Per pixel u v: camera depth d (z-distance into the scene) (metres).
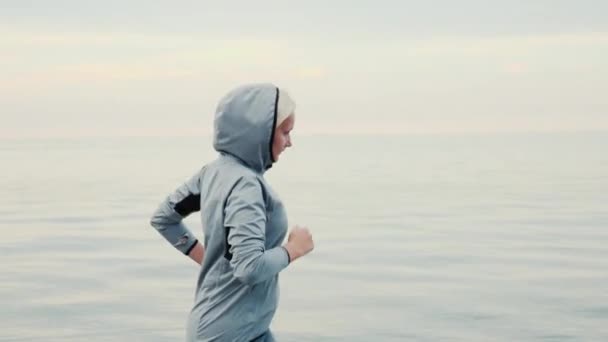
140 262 14.35
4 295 10.79
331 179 51.78
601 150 127.00
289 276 12.54
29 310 9.66
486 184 44.19
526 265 13.97
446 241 18.16
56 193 39.56
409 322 8.91
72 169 75.75
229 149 3.44
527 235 19.58
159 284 11.68
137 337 8.23
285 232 3.47
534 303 10.07
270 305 3.47
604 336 8.19
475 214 26.03
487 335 8.26
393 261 14.52
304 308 9.77
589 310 9.56
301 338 8.21
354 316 9.28
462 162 82.31
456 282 11.96
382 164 80.94
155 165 87.00
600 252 16.02
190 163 93.31
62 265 14.05
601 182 44.66
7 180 53.94
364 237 19.20
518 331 8.42
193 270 13.20
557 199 32.41
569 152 116.12
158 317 9.22
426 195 35.69
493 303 10.09
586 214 25.59
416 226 22.11
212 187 3.46
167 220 3.70
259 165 3.45
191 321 3.50
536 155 103.25
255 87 3.44
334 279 12.22
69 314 9.40
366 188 41.41
